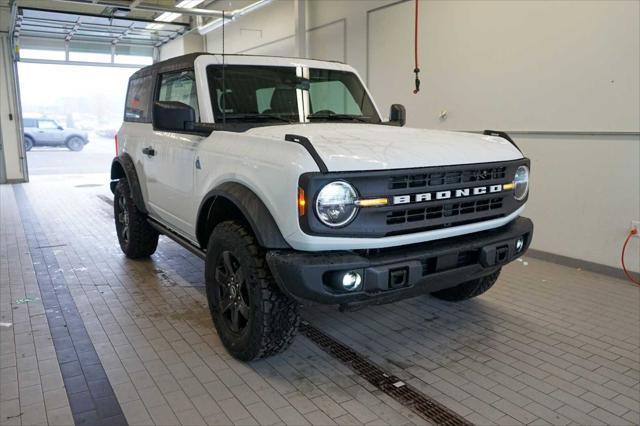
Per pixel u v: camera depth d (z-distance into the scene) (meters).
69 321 3.55
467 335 3.33
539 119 5.11
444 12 5.99
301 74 3.73
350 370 2.85
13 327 3.45
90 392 2.61
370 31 7.19
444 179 2.55
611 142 4.56
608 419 2.39
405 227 2.45
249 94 3.44
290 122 3.44
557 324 3.52
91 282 4.40
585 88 4.69
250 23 10.83
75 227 6.81
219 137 3.04
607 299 4.02
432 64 6.23
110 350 3.09
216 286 3.04
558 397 2.58
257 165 2.55
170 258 5.16
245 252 2.66
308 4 8.48
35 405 2.48
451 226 2.64
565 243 5.03
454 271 2.66
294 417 2.39
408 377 2.78
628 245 4.52
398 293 2.49
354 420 2.37
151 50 14.55
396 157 2.43
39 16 10.45
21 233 6.42
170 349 3.10
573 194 4.91
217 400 2.53
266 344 2.69
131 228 4.79
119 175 5.18
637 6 4.24
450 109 6.07
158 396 2.57
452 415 2.41
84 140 22.22
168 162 3.71
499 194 2.83
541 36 4.99
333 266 2.29
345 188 2.28
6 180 11.73
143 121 4.42
